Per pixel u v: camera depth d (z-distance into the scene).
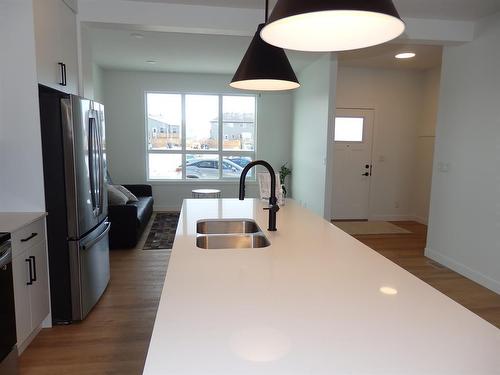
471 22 3.70
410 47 4.56
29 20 2.38
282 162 7.34
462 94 3.88
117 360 2.32
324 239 1.95
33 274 2.40
